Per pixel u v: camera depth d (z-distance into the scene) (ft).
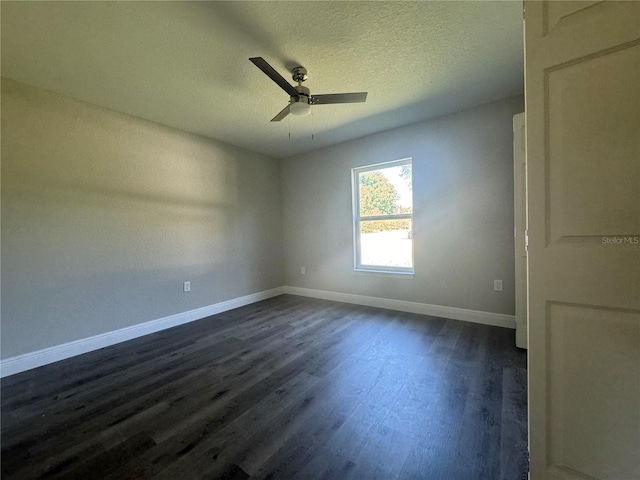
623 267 2.74
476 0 5.05
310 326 10.06
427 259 10.82
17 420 5.20
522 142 7.44
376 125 10.96
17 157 7.23
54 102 7.83
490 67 7.20
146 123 9.86
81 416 5.28
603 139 2.77
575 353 3.01
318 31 5.76
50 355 7.64
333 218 13.57
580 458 3.05
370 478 3.80
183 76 7.23
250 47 6.18
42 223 7.61
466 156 9.80
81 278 8.30
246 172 13.62
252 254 13.85
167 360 7.64
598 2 2.73
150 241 9.93
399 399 5.58
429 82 7.88
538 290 3.18
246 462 4.11
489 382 6.09
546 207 3.09
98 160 8.67
